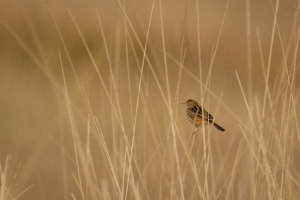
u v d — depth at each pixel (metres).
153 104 20.12
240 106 23.61
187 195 10.23
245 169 12.12
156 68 25.42
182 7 27.44
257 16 31.14
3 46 28.53
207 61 28.67
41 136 17.66
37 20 29.94
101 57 26.31
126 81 25.12
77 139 9.62
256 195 9.06
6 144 16.73
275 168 8.64
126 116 18.61
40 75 26.66
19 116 19.78
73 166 16.25
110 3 29.02
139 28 25.56
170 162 10.21
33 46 28.78
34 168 15.03
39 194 13.75
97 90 23.89
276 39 28.78
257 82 26.67
